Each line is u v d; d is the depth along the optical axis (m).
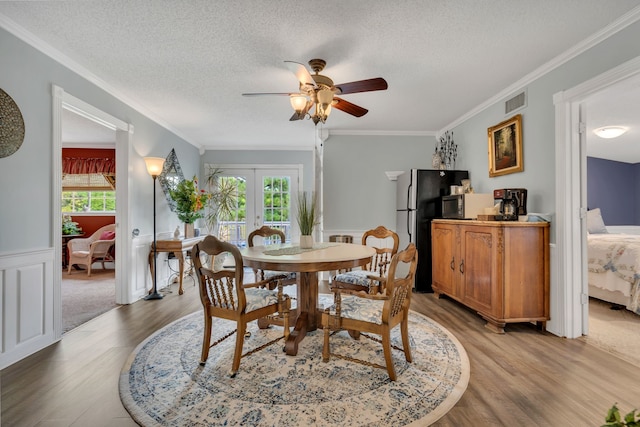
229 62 2.72
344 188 4.94
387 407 1.71
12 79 2.22
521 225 2.74
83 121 4.60
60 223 2.62
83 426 1.56
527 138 3.07
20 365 2.18
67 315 3.26
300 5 1.97
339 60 2.67
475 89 3.33
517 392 1.85
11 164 2.23
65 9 2.02
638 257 3.19
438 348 2.45
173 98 3.59
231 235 6.21
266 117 4.32
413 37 2.32
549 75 2.78
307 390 1.87
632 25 2.09
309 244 2.80
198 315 3.25
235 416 1.63
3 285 2.17
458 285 3.39
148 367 2.15
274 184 6.25
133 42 2.41
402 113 4.11
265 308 2.26
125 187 3.63
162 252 4.33
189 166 5.64
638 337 2.66
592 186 6.16
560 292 2.69
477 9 2.01
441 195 4.18
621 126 4.38
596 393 1.85
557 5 1.97
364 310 2.18
